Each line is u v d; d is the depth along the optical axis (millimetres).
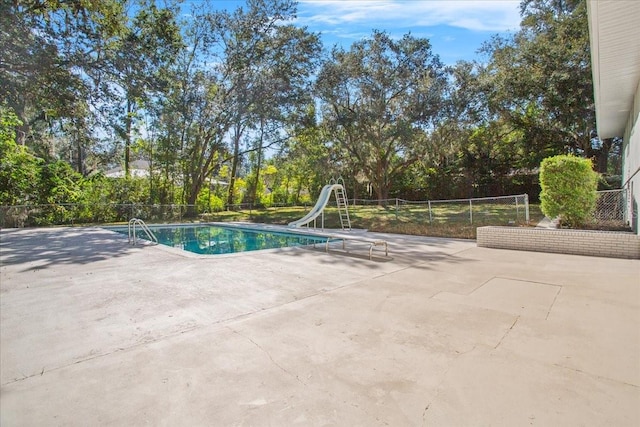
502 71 17812
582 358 2471
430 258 6570
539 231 7160
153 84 14750
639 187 7469
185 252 7449
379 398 2018
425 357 2521
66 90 12547
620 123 12070
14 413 1896
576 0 16859
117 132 15562
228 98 19797
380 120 18844
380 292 4262
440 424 1774
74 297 4133
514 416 1828
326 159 22656
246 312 3576
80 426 1790
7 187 13914
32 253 7336
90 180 17281
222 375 2297
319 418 1838
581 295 4012
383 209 19922
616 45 6211
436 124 18969
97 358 2564
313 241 11008
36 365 2459
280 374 2301
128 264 6156
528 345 2699
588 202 8867
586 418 1798
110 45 13281
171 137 19453
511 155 22516
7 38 10492
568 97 15344
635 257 6145
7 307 3756
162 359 2535
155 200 19438
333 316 3410
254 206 24750
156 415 1876
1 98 12539
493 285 4527
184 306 3781
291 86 19156
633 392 2027
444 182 24062
